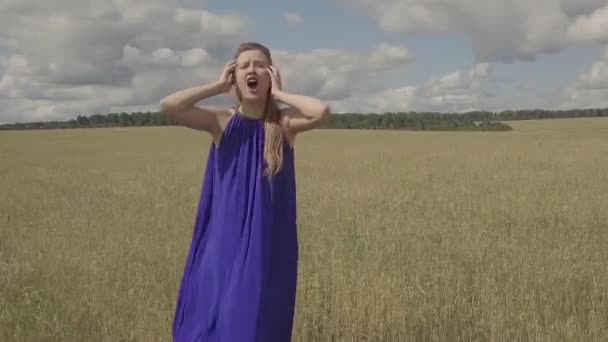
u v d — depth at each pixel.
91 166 29.91
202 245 3.47
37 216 12.06
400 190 15.92
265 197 3.34
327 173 22.48
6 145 57.84
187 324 3.36
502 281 6.50
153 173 24.61
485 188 16.08
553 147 42.81
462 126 105.62
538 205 12.71
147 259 7.80
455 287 6.23
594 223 10.52
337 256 7.41
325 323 5.38
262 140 3.38
